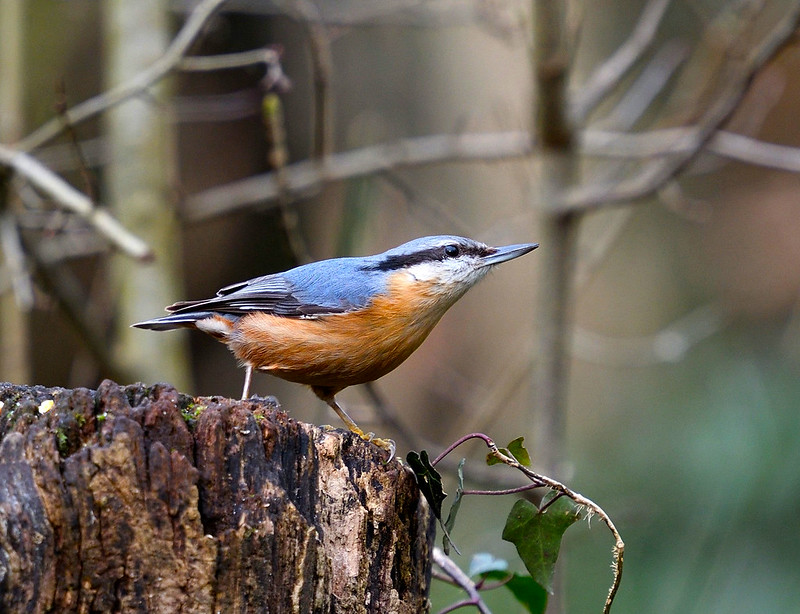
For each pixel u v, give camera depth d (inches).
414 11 518.3
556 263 477.7
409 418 661.3
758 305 692.1
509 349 654.5
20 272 395.2
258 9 567.8
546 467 466.3
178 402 207.2
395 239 617.3
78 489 188.5
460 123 495.5
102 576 188.5
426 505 250.2
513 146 495.2
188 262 795.4
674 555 485.1
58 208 468.8
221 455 199.5
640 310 683.4
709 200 729.6
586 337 553.9
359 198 432.8
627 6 679.7
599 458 570.9
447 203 636.1
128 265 490.9
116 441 191.8
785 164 459.5
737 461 504.4
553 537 227.6
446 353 666.8
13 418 200.8
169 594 191.6
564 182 475.2
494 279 668.1
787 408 520.1
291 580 202.4
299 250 397.1
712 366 592.1
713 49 490.3
